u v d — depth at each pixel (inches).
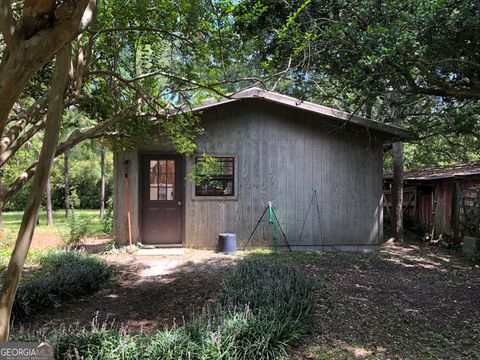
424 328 143.3
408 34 186.2
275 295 145.4
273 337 116.2
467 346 128.3
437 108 335.3
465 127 271.9
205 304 163.8
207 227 292.5
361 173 303.1
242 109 294.7
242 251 285.7
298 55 203.9
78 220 349.4
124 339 101.4
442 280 213.6
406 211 421.7
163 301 169.6
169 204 296.4
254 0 213.0
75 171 672.4
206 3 141.9
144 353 96.9
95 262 205.9
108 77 167.2
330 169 300.8
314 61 226.2
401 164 350.6
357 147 303.0
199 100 177.9
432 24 190.1
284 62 227.3
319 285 193.3
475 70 208.7
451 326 145.8
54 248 279.7
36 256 240.1
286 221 297.6
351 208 302.2
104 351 95.7
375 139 303.6
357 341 129.6
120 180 289.1
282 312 132.2
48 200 485.7
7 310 57.7
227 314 128.0
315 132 300.2
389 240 343.6
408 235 385.1
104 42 155.7
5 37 47.1
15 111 168.6
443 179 337.4
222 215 293.9
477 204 289.9
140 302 168.2
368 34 194.5
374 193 304.2
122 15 145.8
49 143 58.8
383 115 359.3
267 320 123.4
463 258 274.2
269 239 295.9
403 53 190.9
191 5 139.4
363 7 208.7
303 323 134.4
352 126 301.7
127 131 189.8
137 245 285.4
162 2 141.3
